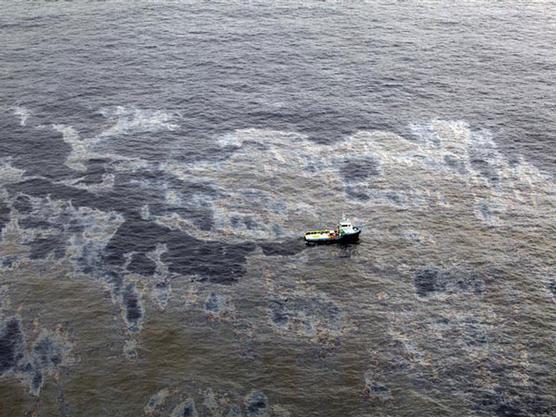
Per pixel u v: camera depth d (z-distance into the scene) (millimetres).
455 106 140500
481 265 100938
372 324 90812
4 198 112312
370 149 126688
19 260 99438
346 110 138750
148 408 79250
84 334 87875
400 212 111312
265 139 129375
